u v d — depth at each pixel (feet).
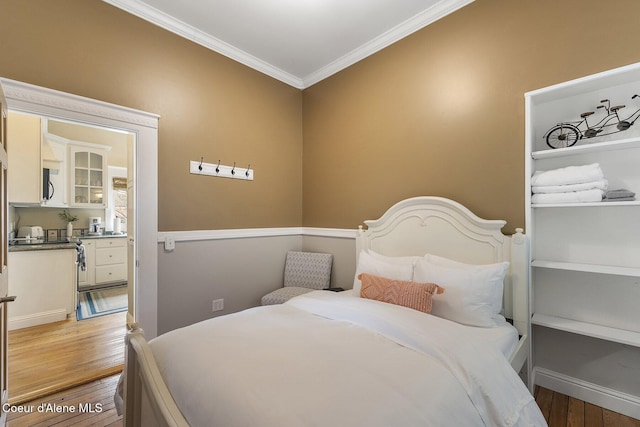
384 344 4.47
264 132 10.85
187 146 8.82
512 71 6.73
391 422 2.82
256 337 4.59
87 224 17.12
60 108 6.59
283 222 11.40
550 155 6.29
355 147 10.08
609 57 5.58
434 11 7.96
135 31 7.85
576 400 6.25
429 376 3.62
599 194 5.40
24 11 6.31
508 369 4.41
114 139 17.83
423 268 6.62
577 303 6.23
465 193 7.43
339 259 10.53
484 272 5.91
